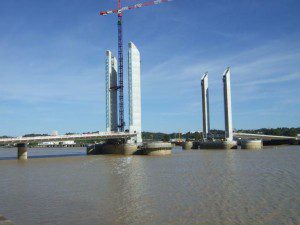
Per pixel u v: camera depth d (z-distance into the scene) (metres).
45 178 90.81
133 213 50.91
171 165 120.81
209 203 55.53
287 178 80.38
